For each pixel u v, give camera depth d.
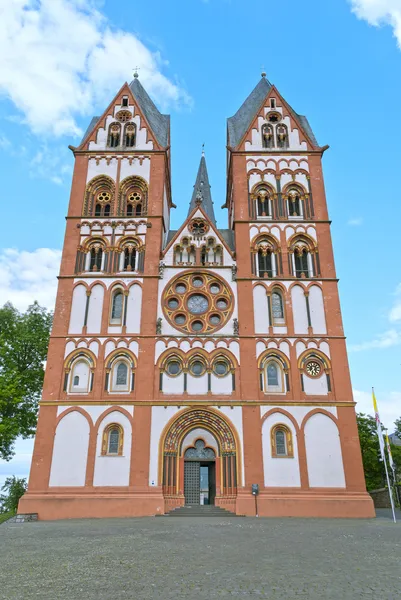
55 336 41.50
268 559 15.55
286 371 40.59
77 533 24.11
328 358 41.03
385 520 32.75
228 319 42.81
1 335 49.84
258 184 48.78
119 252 45.53
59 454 37.69
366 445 57.75
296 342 41.59
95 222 46.69
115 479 37.09
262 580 12.49
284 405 39.38
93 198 48.44
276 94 53.69
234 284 44.28
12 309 53.56
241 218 47.06
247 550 17.55
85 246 45.62
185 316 43.03
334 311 42.78
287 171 49.31
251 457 37.78
